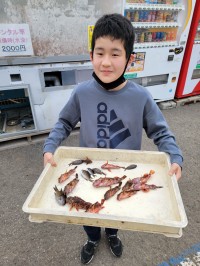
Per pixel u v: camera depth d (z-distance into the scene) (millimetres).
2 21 2195
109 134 1266
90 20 2492
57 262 1564
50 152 1147
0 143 2922
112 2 2525
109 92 1172
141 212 907
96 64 1039
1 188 2207
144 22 3158
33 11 2234
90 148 1225
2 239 1724
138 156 1188
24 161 2604
